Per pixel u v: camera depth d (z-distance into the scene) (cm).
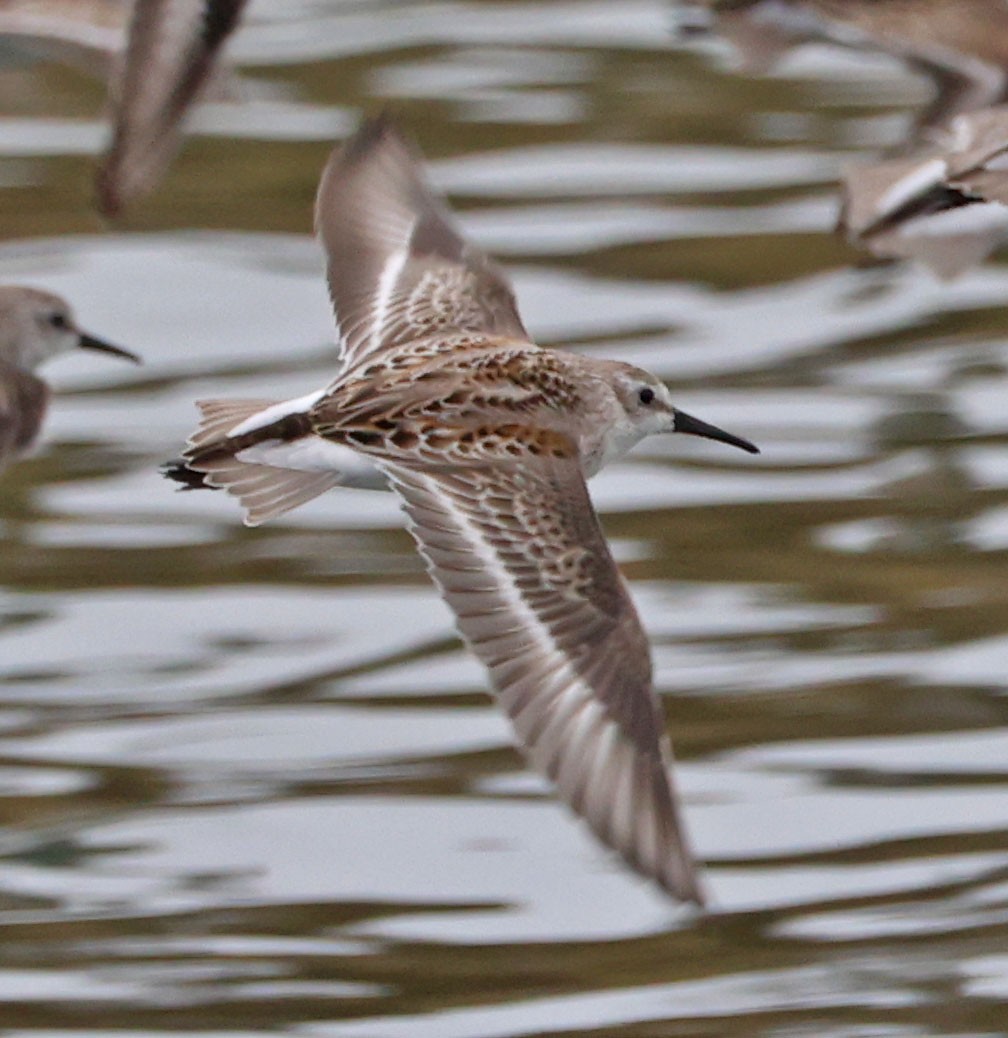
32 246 2172
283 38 2611
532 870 1361
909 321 2086
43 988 1252
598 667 870
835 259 2166
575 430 998
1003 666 1580
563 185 2289
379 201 1099
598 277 2131
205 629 1638
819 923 1305
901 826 1398
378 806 1426
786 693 1551
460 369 972
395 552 1753
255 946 1291
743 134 2397
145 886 1345
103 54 1252
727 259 2166
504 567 888
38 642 1623
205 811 1423
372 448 934
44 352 1538
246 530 1784
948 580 1697
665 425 1049
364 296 1068
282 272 2136
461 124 2403
